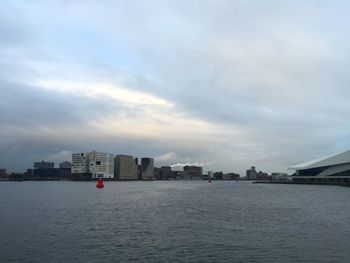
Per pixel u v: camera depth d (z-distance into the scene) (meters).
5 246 31.61
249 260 26.80
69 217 52.00
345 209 61.91
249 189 162.50
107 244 32.53
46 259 27.33
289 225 43.03
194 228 41.31
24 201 85.81
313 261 26.27
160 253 29.19
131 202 82.25
